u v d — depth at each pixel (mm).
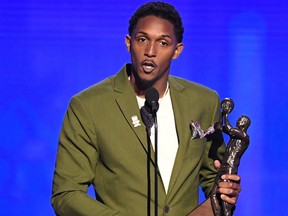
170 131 9898
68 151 9875
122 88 9938
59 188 9773
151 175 9711
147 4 9773
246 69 18625
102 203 9781
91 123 9820
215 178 9672
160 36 9570
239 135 9656
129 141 9766
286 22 18578
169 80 10203
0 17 18391
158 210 9672
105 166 9836
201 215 9594
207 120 10234
